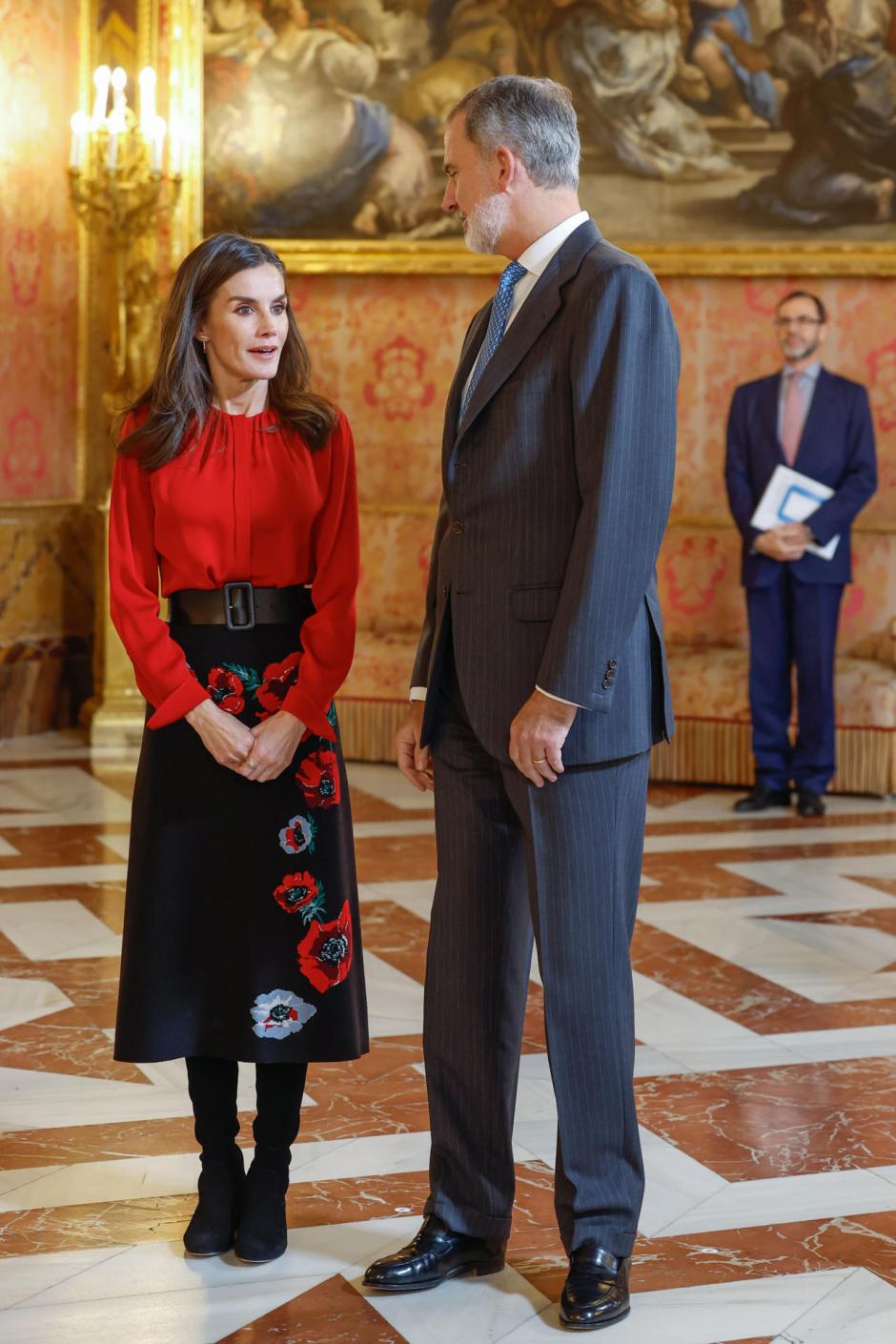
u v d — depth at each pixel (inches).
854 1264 101.3
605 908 93.6
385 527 297.6
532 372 91.7
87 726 301.1
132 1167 115.1
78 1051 139.2
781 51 281.7
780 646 245.3
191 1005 99.8
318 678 99.7
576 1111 94.2
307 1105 128.1
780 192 284.2
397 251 293.0
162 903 99.1
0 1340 90.1
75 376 307.3
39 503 299.3
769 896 194.5
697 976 162.4
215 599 100.3
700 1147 119.9
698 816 242.2
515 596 93.0
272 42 293.3
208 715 98.2
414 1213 108.0
